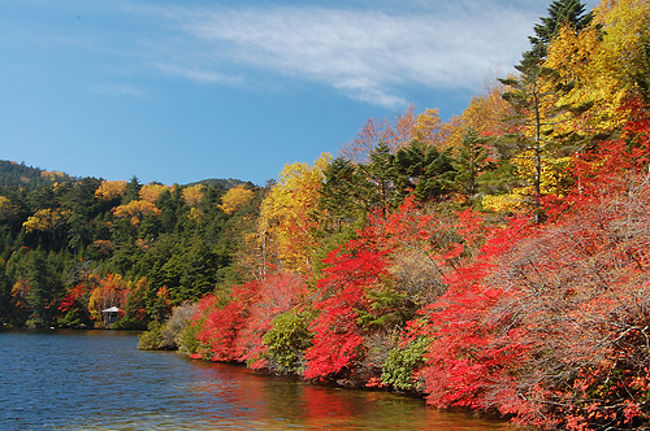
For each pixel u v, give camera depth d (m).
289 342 23.77
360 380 19.91
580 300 9.12
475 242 17.84
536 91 19.44
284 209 42.72
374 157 31.92
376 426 12.26
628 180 11.40
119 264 102.88
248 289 32.50
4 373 26.50
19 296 90.19
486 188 21.78
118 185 156.75
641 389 9.01
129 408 15.57
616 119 20.11
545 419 10.38
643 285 8.23
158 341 46.31
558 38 29.48
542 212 16.89
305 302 25.81
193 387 20.52
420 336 16.72
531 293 9.85
